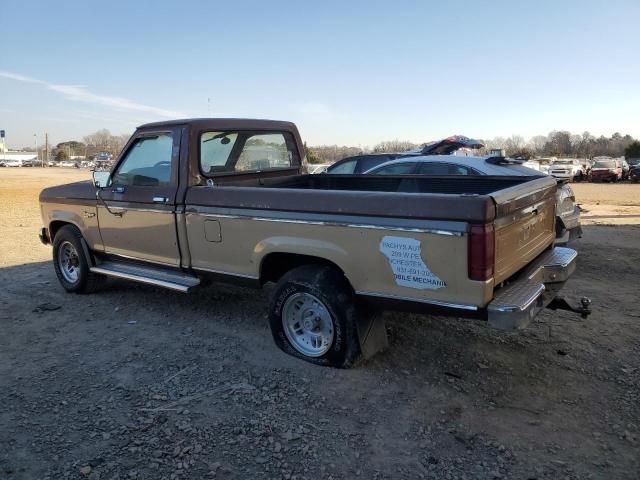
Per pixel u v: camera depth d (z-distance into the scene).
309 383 3.92
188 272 4.98
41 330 5.11
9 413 3.57
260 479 2.88
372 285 3.72
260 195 4.22
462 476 2.90
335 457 3.06
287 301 4.23
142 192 5.16
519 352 4.41
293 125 6.24
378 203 3.59
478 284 3.27
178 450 3.13
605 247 8.86
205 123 4.98
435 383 3.90
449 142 13.20
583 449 3.12
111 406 3.64
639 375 3.99
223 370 4.16
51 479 2.89
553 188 4.65
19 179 37.59
